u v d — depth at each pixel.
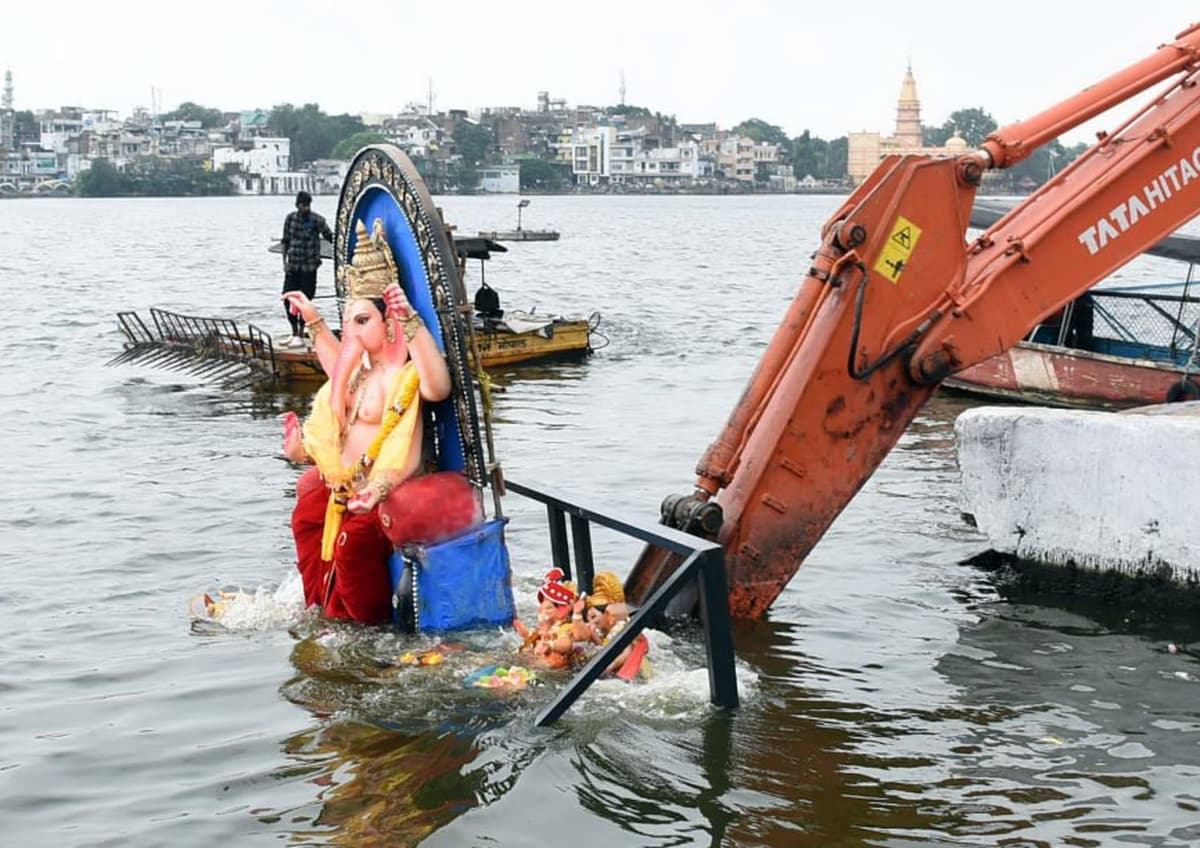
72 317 32.34
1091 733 8.09
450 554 9.44
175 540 12.27
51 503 13.63
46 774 7.51
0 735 8.03
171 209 162.25
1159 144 10.62
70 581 11.05
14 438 17.17
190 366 21.89
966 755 7.76
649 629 9.57
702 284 45.91
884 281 9.98
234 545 12.11
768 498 9.92
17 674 9.00
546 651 8.88
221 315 32.88
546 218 125.31
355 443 9.62
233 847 6.70
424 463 9.80
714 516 9.70
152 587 10.90
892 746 7.86
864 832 6.85
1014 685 8.86
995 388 19.92
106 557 11.72
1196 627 9.99
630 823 6.91
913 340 10.05
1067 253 10.45
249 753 7.73
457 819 6.94
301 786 7.32
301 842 6.74
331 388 9.74
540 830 6.84
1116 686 8.85
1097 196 10.50
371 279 9.76
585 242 79.81
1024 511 11.21
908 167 9.98
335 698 8.46
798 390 9.87
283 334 23.30
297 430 10.17
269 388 20.98
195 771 7.52
